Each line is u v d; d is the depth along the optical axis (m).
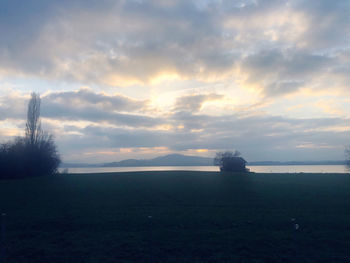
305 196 22.55
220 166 58.69
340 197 21.95
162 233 11.94
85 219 14.61
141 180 36.69
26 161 48.22
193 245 10.43
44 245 10.56
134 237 11.40
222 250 9.98
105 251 9.89
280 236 11.48
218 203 19.86
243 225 13.28
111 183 33.56
